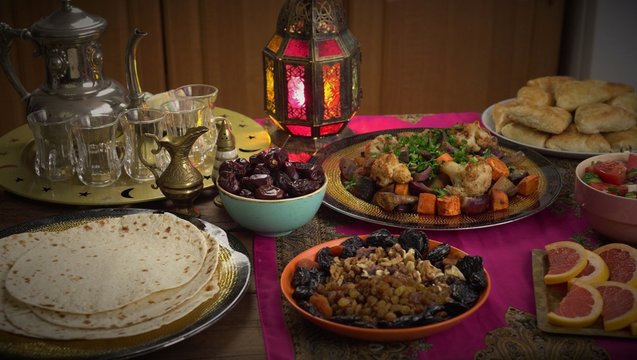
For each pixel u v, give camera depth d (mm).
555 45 3369
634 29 3139
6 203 1556
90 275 1188
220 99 3336
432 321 1064
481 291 1159
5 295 1161
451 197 1438
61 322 1069
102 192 1560
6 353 1020
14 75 1676
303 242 1412
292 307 1191
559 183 1564
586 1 3199
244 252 1285
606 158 1497
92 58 1665
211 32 3203
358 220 1505
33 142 1841
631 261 1261
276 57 1697
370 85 3398
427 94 3434
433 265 1235
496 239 1432
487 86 3434
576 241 1422
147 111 1593
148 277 1181
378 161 1509
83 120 1565
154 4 3111
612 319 1119
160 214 1390
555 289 1236
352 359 1075
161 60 3221
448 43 3338
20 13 3035
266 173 1405
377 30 3289
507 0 3273
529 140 1834
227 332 1147
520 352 1092
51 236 1324
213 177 1515
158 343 1036
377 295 1121
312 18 1662
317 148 1813
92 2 3061
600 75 3240
